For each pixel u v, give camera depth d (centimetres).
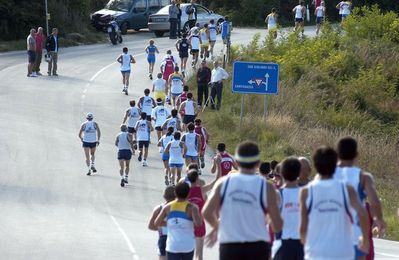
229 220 1736
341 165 2002
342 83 9362
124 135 5284
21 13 11562
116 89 8519
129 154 5306
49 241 3741
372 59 10138
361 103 9025
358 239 1920
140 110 6375
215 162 4388
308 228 1750
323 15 11712
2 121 6944
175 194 2641
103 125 7025
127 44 11556
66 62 9975
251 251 1727
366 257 2164
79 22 12175
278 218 1742
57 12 11862
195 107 7394
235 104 7800
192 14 11988
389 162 6712
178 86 7462
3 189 5066
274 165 3231
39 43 9038
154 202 4909
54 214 4472
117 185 5312
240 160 1755
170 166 5303
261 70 6538
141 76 9225
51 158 5931
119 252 3506
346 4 12288
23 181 5288
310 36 11081
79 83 8719
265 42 9944
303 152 6450
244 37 12119
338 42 10512
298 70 9056
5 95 7975
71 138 6525
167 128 5834
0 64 9719
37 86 8456
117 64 9931
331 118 8081
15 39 11706
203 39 9712
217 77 7662
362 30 11056
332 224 1723
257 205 1734
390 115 8988
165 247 2778
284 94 7981
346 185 1750
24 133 6588
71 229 4066
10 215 4406
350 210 1766
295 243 2116
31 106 7562
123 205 4797
